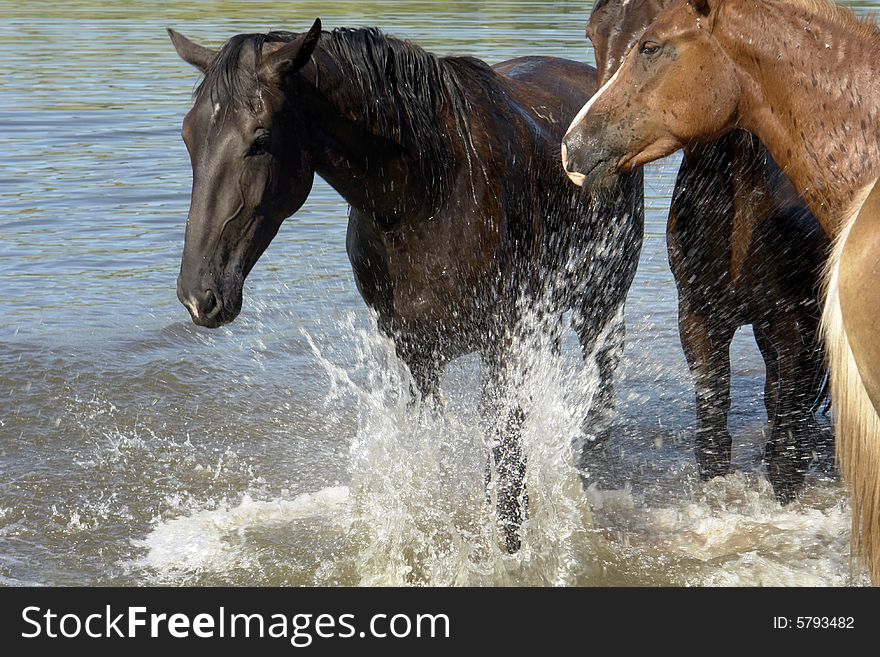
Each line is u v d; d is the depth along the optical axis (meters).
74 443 8.80
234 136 5.85
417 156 6.56
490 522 7.06
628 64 6.01
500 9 29.48
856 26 5.70
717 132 5.95
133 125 17.59
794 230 6.93
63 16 29.14
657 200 14.37
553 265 7.54
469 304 6.80
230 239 5.91
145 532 7.54
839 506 7.83
